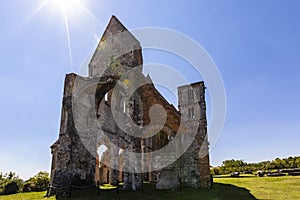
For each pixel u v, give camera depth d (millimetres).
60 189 16609
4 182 24672
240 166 49656
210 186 19266
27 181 25750
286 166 44812
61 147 17859
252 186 20172
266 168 45781
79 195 15742
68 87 19234
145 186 19234
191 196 15352
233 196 15305
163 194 15930
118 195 15148
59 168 17359
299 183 21016
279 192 16656
